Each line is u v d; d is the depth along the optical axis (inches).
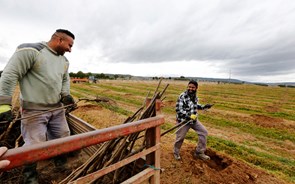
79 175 104.0
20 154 48.6
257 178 164.6
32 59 114.0
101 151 106.7
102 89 1180.5
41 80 120.7
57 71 128.1
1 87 104.7
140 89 1272.1
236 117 485.4
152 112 103.3
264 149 282.8
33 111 123.7
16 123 167.2
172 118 443.8
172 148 208.5
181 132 174.2
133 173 121.0
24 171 125.0
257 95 1309.1
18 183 135.6
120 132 73.0
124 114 403.9
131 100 693.3
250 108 674.2
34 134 124.9
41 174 149.4
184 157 185.9
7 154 46.7
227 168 171.9
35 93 121.9
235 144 280.2
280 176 193.6
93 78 2170.3
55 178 146.3
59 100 137.5
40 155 51.9
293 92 1796.3
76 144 59.2
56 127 140.4
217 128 383.9
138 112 117.0
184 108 173.9
